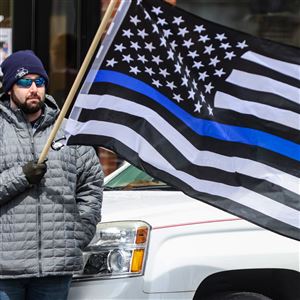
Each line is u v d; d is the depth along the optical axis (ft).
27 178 49.93
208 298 55.31
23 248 50.06
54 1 108.27
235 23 111.04
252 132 52.11
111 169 105.70
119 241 53.93
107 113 52.37
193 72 52.75
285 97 51.83
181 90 52.75
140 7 52.54
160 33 52.75
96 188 53.98
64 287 51.65
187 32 52.65
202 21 52.54
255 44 52.03
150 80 52.75
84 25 107.96
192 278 53.57
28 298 51.98
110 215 55.93
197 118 52.60
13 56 52.31
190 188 52.24
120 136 52.39
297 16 110.63
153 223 54.44
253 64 52.11
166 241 54.08
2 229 50.37
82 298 53.26
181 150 52.49
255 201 51.62
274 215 51.34
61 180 51.55
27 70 51.62
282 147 51.78
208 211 56.29
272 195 51.49
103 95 52.39
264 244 55.16
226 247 54.54
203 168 52.37
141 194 63.21
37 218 50.49
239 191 51.90
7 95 53.16
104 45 52.37
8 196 50.16
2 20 108.06
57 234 50.62
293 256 55.31
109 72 52.49
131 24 52.49
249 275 56.08
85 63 50.62
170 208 57.31
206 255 54.03
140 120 52.60
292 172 51.62
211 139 52.39
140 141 52.39
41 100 52.19
